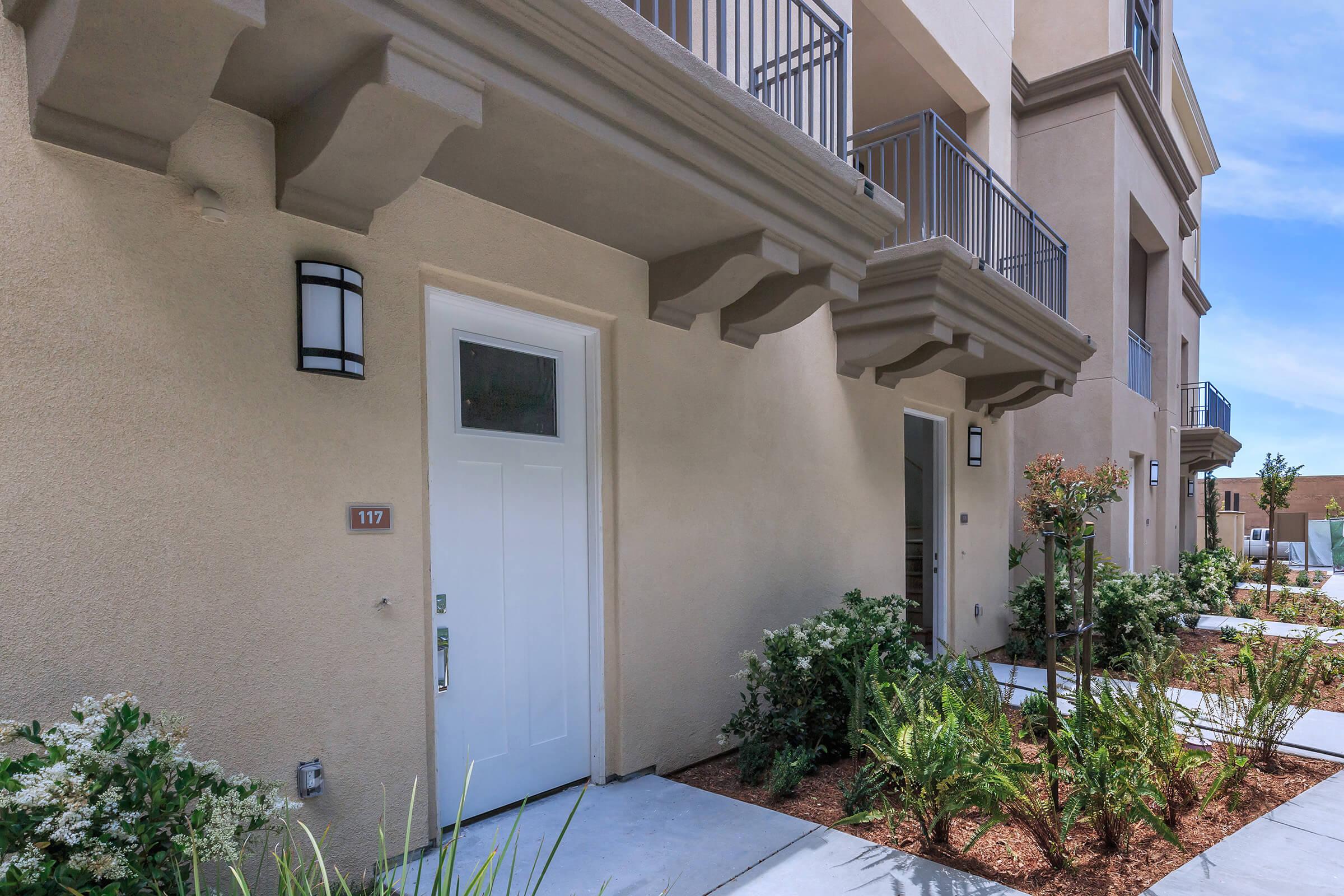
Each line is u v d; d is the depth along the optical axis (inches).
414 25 87.0
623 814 137.9
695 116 118.5
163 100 84.3
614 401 156.3
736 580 183.8
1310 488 1035.9
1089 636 149.7
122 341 90.0
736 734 168.4
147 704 90.9
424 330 125.0
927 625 342.0
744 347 187.0
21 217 83.1
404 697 117.4
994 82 315.0
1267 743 174.6
